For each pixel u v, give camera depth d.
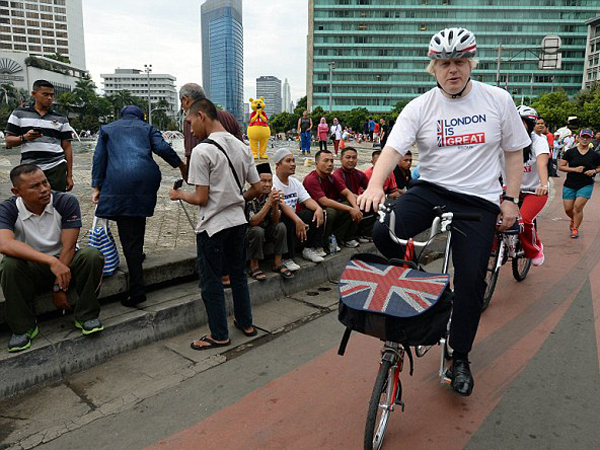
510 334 4.03
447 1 103.75
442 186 2.89
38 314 3.44
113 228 5.94
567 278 5.57
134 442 2.62
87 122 108.94
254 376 3.34
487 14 103.06
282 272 4.92
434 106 2.84
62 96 107.75
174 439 2.64
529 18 101.94
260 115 13.64
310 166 13.15
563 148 18.22
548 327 4.17
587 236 7.72
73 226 3.46
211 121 3.65
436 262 6.28
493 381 3.26
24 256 3.12
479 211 2.81
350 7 106.38
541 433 2.68
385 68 108.12
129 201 3.72
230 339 3.91
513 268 5.27
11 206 3.32
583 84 98.69
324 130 18.53
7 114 93.31
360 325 2.27
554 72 102.00
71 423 2.79
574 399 3.02
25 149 4.65
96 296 3.43
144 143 3.89
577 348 3.75
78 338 3.37
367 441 2.32
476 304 2.84
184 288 4.41
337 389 3.17
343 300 2.25
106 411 2.91
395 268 2.43
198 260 3.69
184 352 3.68
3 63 126.19
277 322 4.29
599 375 3.32
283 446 2.57
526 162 4.97
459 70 2.65
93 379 3.28
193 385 3.21
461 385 2.88
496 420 2.81
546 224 8.76
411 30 106.19
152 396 3.08
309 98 109.69
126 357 3.59
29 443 2.61
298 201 5.41
